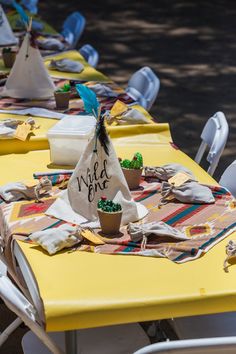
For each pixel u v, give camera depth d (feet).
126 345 9.70
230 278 8.68
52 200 10.59
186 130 22.93
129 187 10.98
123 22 37.78
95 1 42.29
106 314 8.16
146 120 13.58
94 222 9.89
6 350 12.10
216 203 10.53
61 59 17.80
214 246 9.36
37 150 12.71
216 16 39.47
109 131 13.15
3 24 19.36
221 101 25.88
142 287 8.46
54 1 42.09
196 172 11.84
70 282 8.51
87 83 16.26
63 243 9.16
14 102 14.80
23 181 11.35
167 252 9.16
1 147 12.54
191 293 8.38
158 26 37.17
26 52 14.98
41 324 8.62
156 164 12.14
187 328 9.96
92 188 9.95
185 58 31.53
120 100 14.96
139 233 9.38
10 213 10.16
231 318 10.23
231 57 31.86
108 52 32.30
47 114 14.05
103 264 8.92
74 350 8.75
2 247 10.12
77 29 22.90
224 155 20.86
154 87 16.33
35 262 8.91
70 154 11.98
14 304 8.52
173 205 10.48
